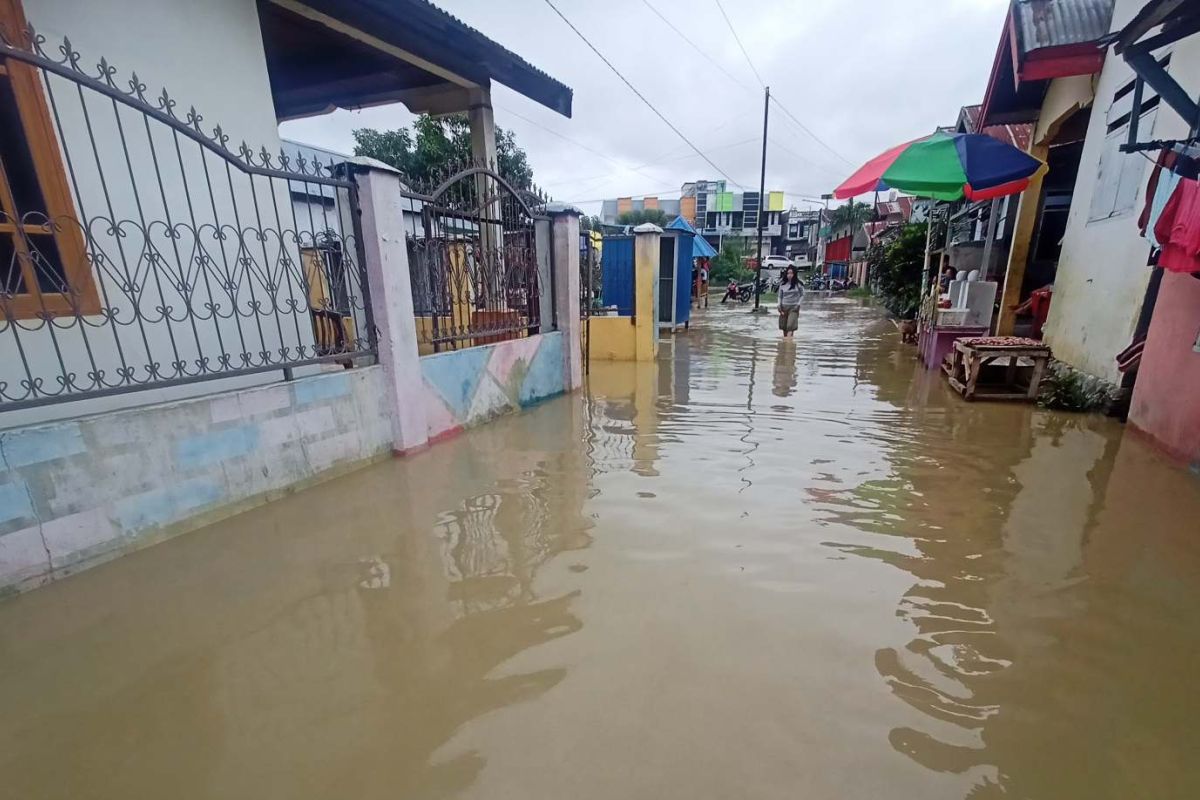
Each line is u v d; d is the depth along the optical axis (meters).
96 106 3.35
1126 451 4.28
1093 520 3.15
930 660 2.07
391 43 5.88
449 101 7.55
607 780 1.59
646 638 2.20
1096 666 2.04
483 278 5.24
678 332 12.73
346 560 2.80
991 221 9.02
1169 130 4.64
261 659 2.11
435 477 3.87
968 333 7.54
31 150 3.09
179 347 3.78
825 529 3.08
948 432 4.84
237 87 4.09
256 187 4.23
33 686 1.98
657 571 2.67
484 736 1.75
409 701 1.90
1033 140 8.27
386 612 2.39
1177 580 2.56
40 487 2.50
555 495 3.56
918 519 3.18
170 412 2.93
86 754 1.71
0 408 2.38
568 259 6.27
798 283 11.41
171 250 3.72
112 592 2.52
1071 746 1.71
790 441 4.63
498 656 2.11
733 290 22.56
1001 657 2.09
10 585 2.44
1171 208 3.36
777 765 1.63
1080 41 6.12
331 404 3.77
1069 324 6.45
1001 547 2.87
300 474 3.62
